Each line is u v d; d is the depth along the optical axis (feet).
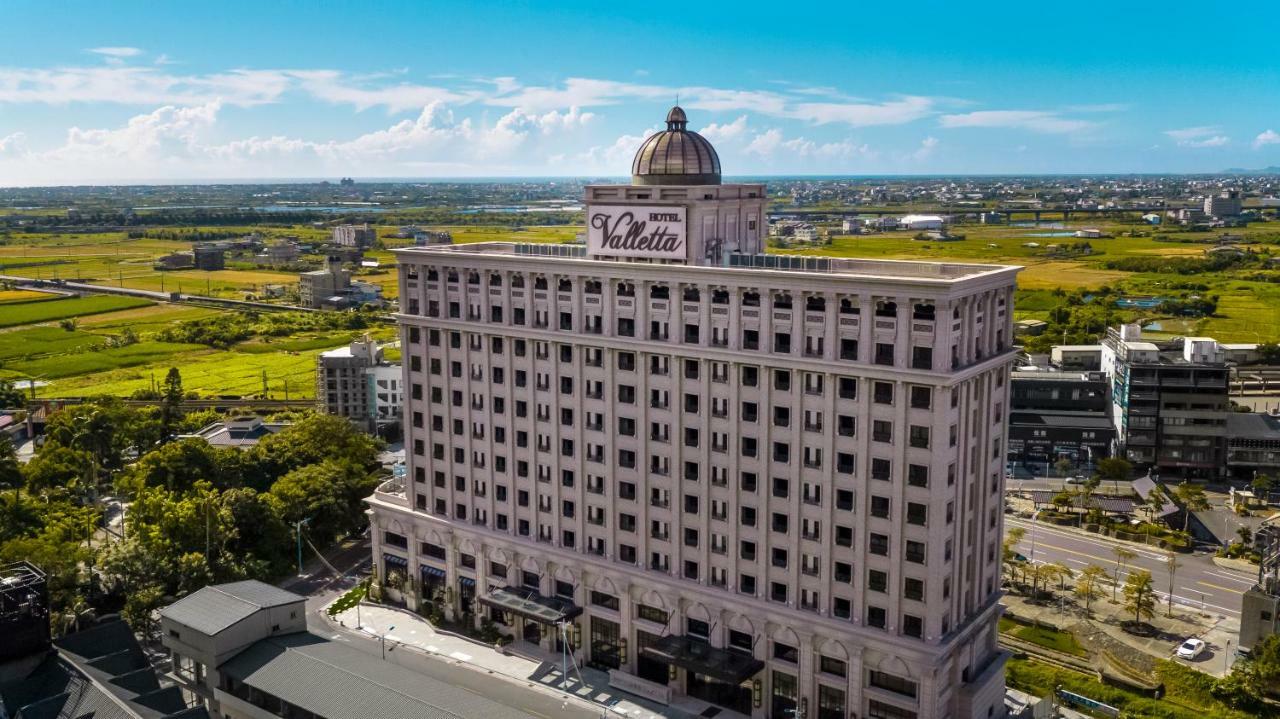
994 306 369.30
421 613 492.95
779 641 387.75
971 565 377.71
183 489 593.83
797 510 375.25
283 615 390.83
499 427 455.63
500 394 451.53
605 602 435.12
